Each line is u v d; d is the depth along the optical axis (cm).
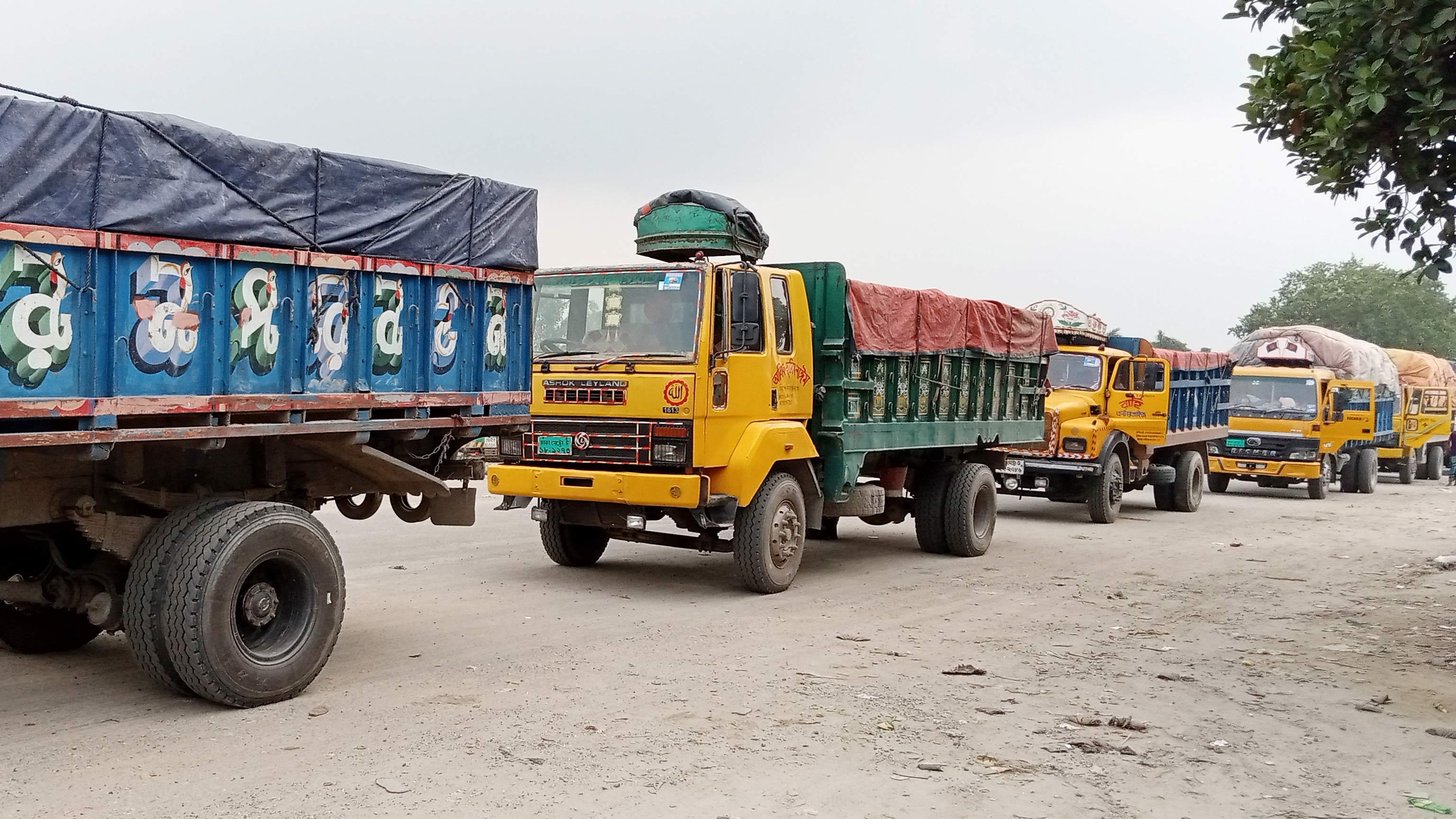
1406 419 2875
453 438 753
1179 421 1895
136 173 521
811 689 666
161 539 575
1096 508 1672
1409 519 1895
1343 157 701
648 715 602
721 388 925
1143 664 758
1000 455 1420
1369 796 512
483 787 484
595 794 479
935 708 633
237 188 566
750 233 995
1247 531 1645
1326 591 1104
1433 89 650
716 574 1091
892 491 1239
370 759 517
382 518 1417
